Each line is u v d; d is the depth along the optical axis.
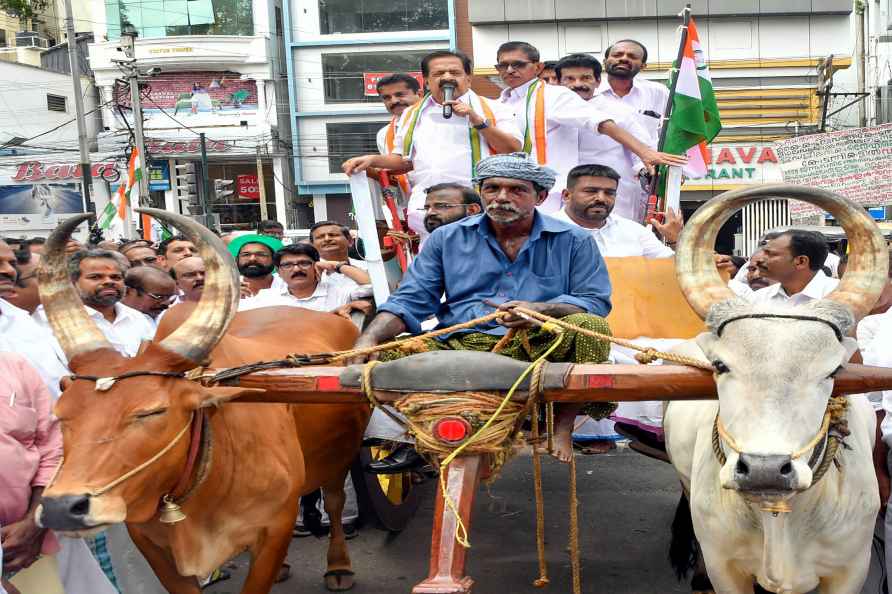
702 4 26.02
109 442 2.72
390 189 5.83
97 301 4.78
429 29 30.16
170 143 29.92
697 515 3.35
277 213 31.11
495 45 26.72
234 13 30.45
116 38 30.64
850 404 3.25
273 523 3.55
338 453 4.47
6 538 3.31
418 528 5.73
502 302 3.87
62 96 31.66
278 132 31.02
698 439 3.47
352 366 3.01
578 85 7.10
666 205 6.00
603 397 2.87
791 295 5.06
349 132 30.48
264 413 3.53
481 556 5.15
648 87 7.62
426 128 5.97
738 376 2.68
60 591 3.67
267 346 4.00
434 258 4.00
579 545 5.30
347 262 6.96
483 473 3.03
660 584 4.74
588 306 3.76
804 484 2.54
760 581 3.23
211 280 2.99
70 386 2.85
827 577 3.25
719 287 3.00
